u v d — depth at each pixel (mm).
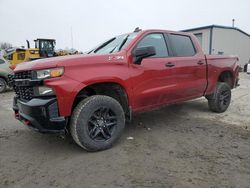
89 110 3742
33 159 3738
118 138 4164
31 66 3639
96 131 3883
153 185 2969
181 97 5137
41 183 3074
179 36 5215
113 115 4059
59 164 3555
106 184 3020
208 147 4051
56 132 3607
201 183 2988
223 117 5828
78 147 4133
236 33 24641
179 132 4809
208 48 22984
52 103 3498
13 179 3180
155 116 5973
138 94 4316
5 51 19094
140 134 4715
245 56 26609
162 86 4656
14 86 4273
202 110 6496
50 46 21078
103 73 3855
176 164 3477
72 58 3697
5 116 6453
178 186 2934
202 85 5504
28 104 3555
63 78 3541
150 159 3646
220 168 3342
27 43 19844
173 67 4793
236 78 6590
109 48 4660
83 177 3188
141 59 4273
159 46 4754
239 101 7652
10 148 4184
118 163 3539
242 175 3156
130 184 3004
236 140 4355
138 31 4684
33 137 4684
